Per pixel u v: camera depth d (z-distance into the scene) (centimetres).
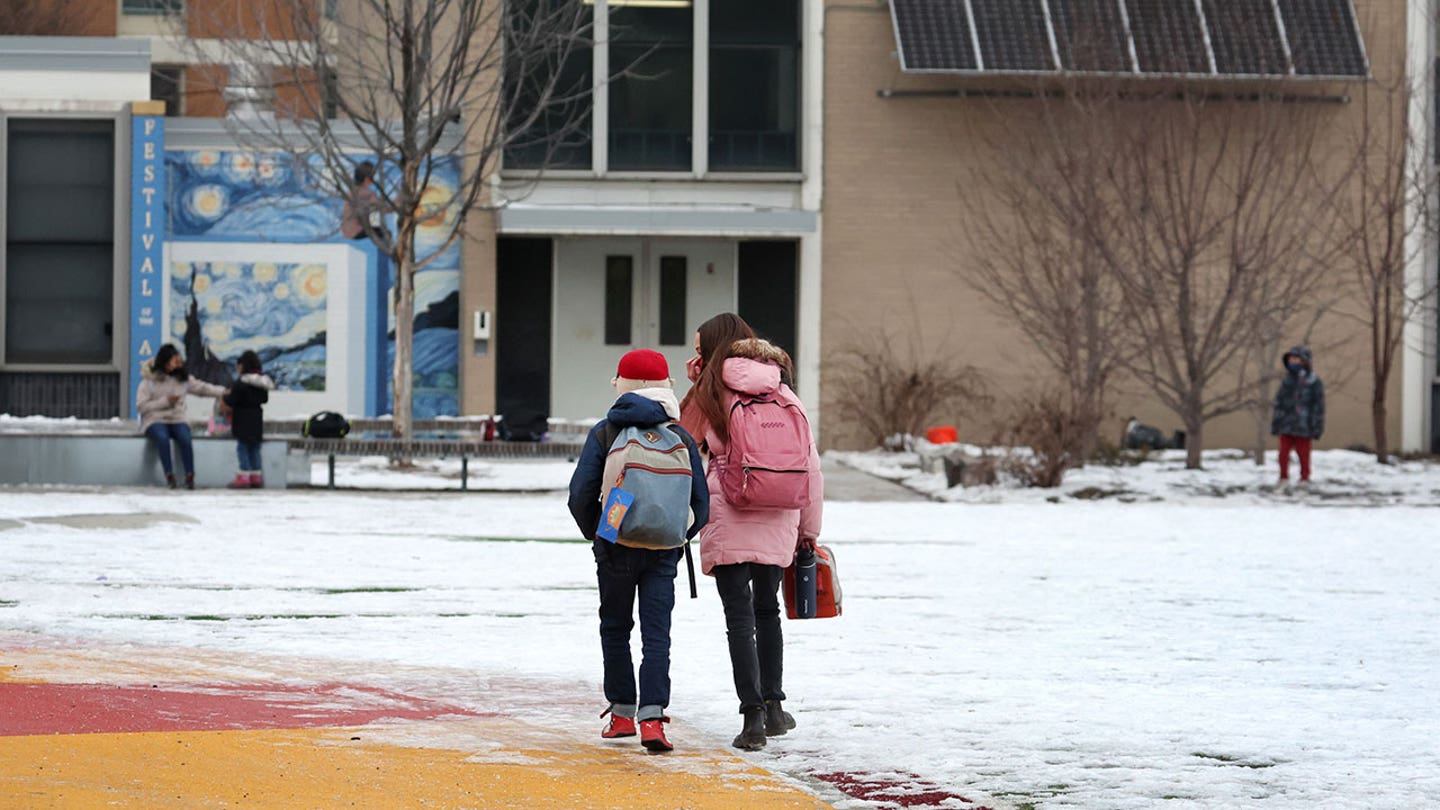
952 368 5197
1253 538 2984
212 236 4866
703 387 1312
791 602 1345
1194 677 1593
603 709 1420
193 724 1267
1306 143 4925
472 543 2717
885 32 5178
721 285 5322
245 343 4894
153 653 1628
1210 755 1243
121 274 4694
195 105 6128
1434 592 2266
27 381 4691
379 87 4322
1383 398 4766
